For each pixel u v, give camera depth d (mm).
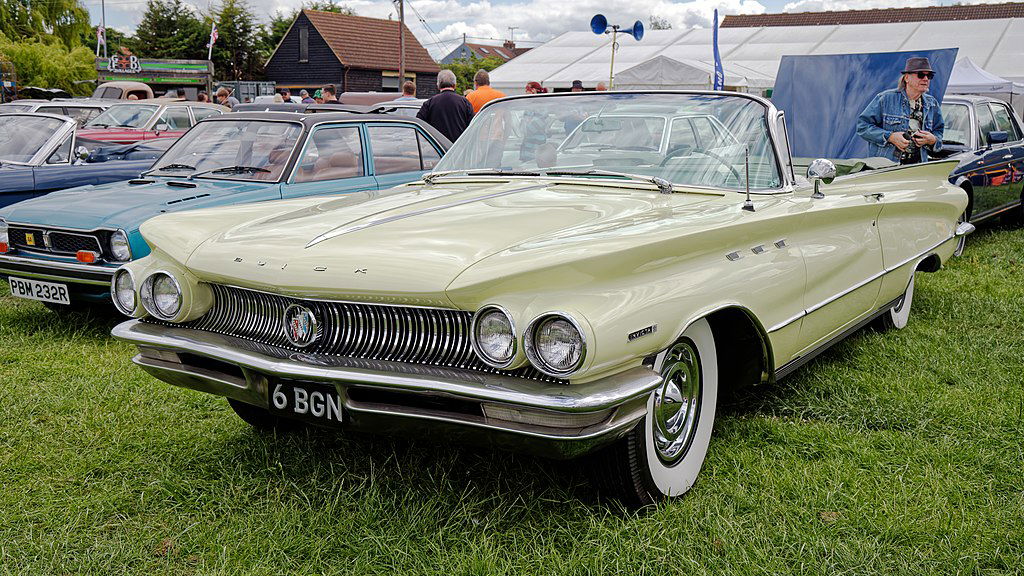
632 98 3850
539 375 2414
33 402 3982
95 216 5113
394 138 6715
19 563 2613
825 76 7020
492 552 2594
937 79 7367
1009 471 3197
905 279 4656
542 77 23188
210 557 2650
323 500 2980
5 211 5473
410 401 2562
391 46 50562
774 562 2555
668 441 2914
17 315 5723
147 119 11062
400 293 2506
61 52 45562
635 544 2646
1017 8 36062
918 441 3447
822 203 3625
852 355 4578
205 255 2979
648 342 2512
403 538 2684
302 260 2734
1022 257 7527
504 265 2434
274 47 57344
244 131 6332
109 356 4812
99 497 3041
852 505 2924
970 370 4332
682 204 3180
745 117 3623
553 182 3574
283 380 2748
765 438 3525
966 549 2627
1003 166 8609
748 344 3266
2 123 7609
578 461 3014
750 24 42094
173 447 3461
